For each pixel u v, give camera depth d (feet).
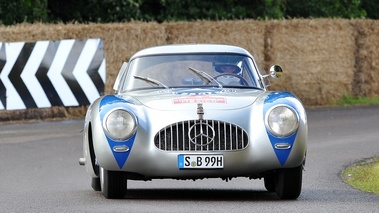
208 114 94.84
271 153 94.68
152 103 97.19
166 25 243.40
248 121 95.20
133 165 95.20
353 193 106.01
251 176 99.30
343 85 266.16
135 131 94.99
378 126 199.62
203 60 108.27
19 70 222.48
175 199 99.14
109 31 233.35
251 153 94.68
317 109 247.29
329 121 213.05
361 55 269.85
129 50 236.63
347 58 266.57
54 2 310.86
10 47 222.48
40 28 225.35
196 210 87.51
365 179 123.13
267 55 256.52
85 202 96.43
